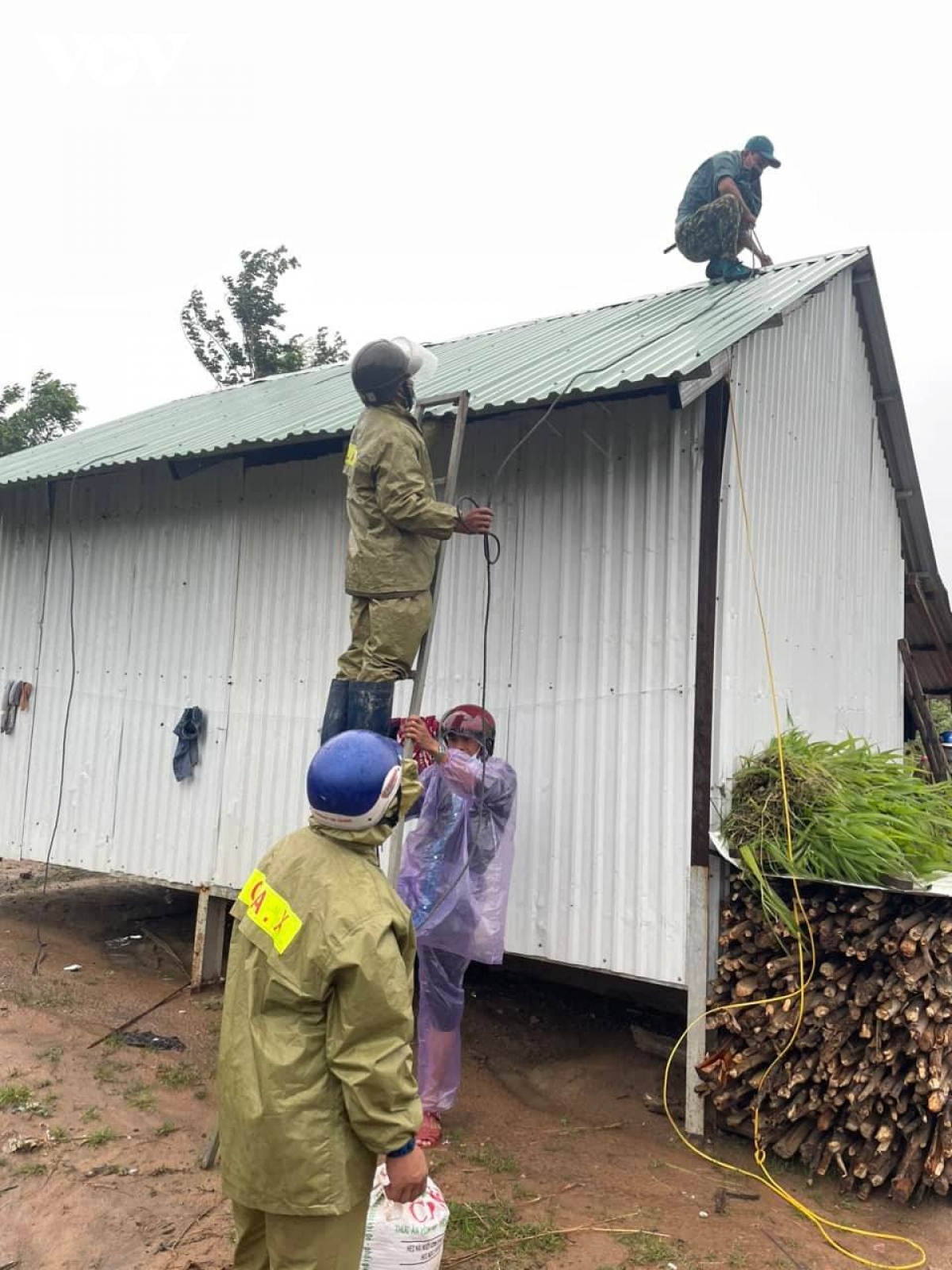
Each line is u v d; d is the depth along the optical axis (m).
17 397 22.00
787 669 5.82
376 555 3.79
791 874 4.19
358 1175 2.34
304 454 6.37
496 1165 4.09
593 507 5.12
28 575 7.93
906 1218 3.81
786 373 6.01
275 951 2.38
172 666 6.91
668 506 4.86
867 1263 3.45
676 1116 4.70
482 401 4.74
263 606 6.48
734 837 4.49
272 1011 2.37
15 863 10.52
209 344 25.12
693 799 4.57
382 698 3.76
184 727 6.64
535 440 5.37
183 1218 3.62
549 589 5.23
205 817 6.57
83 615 7.50
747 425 5.32
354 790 2.46
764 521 5.52
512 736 5.26
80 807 7.28
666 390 4.66
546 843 5.05
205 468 6.89
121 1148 4.14
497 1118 4.65
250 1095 2.32
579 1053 5.55
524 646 5.28
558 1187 3.94
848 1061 3.97
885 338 7.70
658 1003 6.20
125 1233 3.53
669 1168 4.14
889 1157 3.95
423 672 3.92
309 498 6.34
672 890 4.59
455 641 5.55
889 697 8.41
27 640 7.84
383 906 2.39
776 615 5.65
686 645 4.70
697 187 7.50
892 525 8.62
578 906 4.89
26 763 7.67
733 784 4.75
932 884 4.30
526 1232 3.54
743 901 4.46
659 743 4.73
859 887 4.09
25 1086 4.64
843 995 4.07
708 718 4.58
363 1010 2.26
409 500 3.67
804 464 6.32
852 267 7.23
